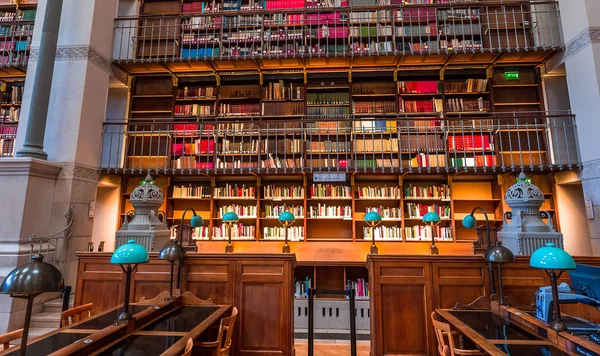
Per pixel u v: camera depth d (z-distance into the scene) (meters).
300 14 6.00
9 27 6.23
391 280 2.74
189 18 6.25
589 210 4.64
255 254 2.85
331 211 5.40
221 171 5.21
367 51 5.56
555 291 1.84
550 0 5.59
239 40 5.95
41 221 4.33
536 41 5.59
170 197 5.68
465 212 5.61
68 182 4.66
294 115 5.80
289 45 5.98
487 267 2.71
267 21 5.94
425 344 2.63
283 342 2.71
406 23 5.91
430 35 5.70
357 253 4.69
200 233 5.53
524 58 5.50
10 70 5.72
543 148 5.46
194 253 2.91
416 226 5.27
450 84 5.76
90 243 4.15
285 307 2.76
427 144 5.19
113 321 2.17
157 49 6.16
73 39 5.17
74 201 4.68
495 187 5.50
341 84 6.01
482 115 5.64
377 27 5.76
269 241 5.27
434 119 5.08
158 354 1.68
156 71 6.01
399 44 5.80
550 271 1.85
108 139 5.67
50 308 3.95
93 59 5.22
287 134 5.68
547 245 1.80
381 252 4.79
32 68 5.12
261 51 5.73
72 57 5.11
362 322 4.05
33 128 4.44
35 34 5.23
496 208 5.46
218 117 5.90
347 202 5.68
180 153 5.74
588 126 4.72
